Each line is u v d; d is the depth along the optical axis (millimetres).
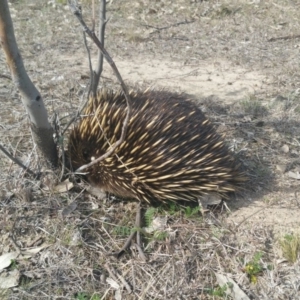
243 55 1225
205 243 625
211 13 1548
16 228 631
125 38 1327
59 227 633
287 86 1055
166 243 618
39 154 698
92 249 611
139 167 637
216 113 928
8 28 586
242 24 1457
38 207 657
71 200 671
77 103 919
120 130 641
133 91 700
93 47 1265
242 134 856
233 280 580
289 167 772
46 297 554
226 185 678
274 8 1577
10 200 668
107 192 694
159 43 1313
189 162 644
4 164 736
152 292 564
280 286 573
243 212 678
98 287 569
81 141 671
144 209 675
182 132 647
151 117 646
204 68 1159
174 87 1048
